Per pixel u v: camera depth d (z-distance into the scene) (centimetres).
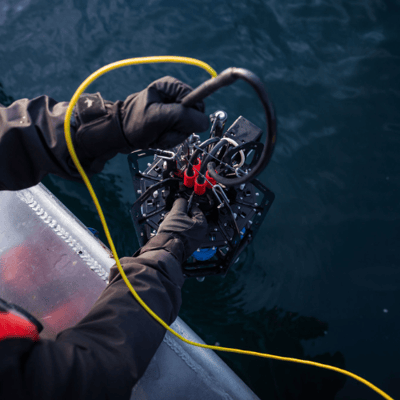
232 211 245
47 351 87
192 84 496
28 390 79
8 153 111
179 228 176
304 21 527
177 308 134
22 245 189
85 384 86
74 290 182
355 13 532
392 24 526
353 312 404
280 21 527
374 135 470
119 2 533
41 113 115
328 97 489
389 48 514
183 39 515
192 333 200
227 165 227
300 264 424
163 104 108
